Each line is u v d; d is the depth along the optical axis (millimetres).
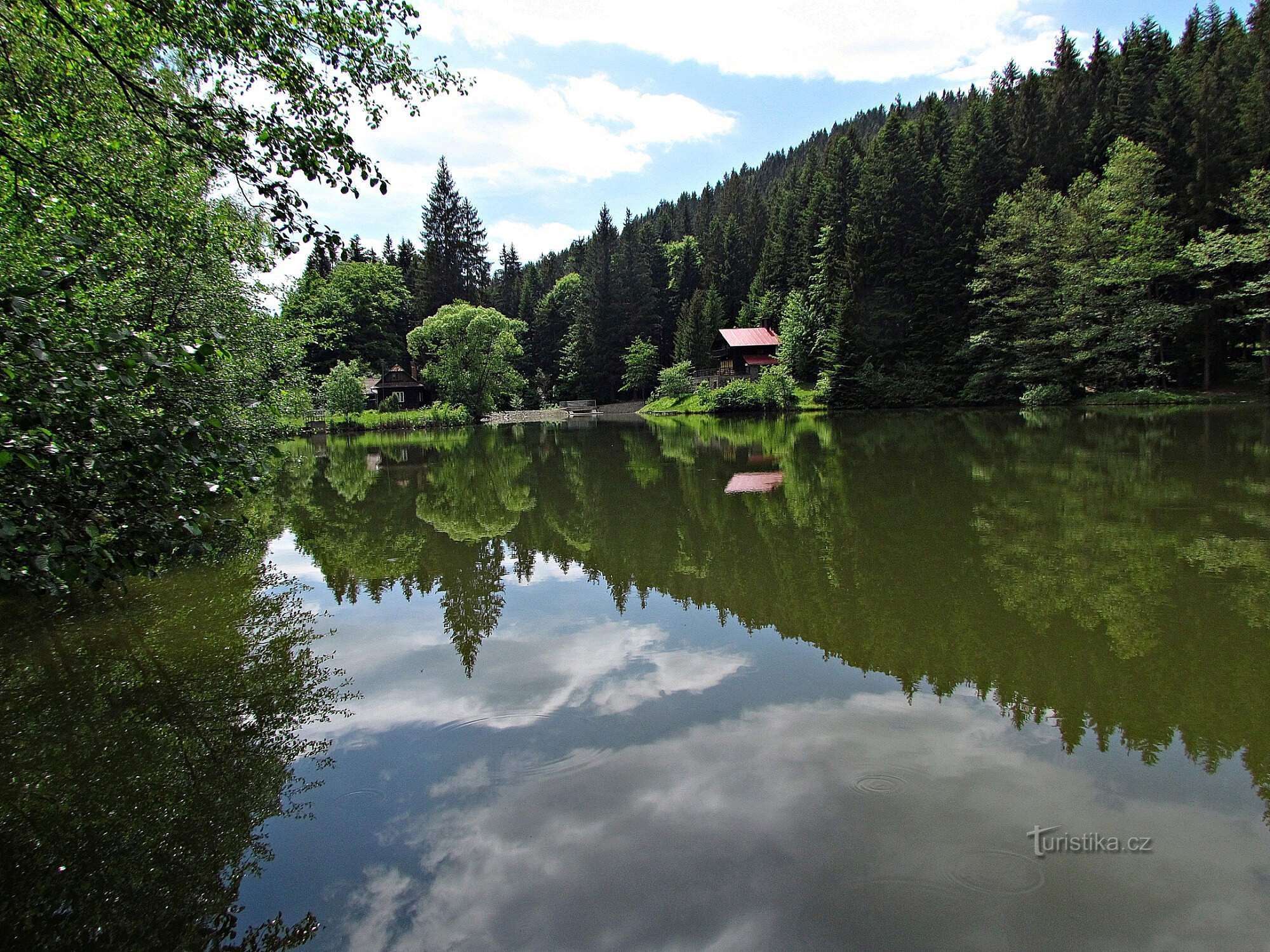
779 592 7520
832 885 3080
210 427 4129
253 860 3477
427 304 63781
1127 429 20766
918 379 40125
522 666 5801
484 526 11992
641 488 15594
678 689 5215
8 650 6520
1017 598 6875
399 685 5504
